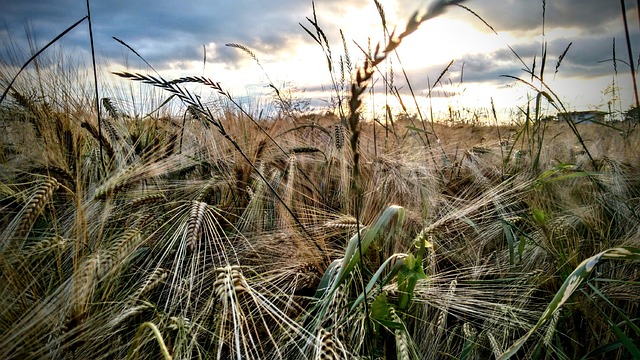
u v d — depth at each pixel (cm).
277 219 252
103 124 277
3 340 117
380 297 149
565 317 169
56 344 125
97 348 139
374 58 75
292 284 185
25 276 145
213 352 147
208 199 269
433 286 190
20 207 189
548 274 200
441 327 169
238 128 351
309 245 202
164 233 206
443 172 371
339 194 294
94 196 180
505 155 398
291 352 153
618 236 235
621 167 333
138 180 197
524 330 183
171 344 137
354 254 150
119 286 168
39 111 250
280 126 405
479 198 261
